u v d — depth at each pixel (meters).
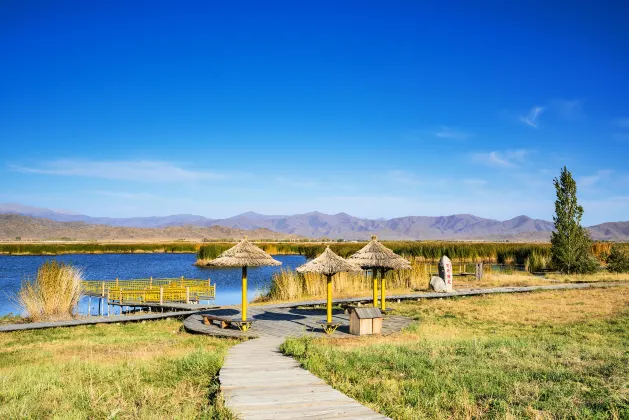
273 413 7.15
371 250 20.48
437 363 10.95
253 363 10.88
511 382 9.26
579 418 7.18
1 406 8.01
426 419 7.37
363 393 8.58
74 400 8.35
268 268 56.44
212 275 48.38
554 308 22.00
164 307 25.33
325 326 16.88
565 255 38.25
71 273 23.28
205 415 7.40
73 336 17.23
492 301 25.02
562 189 39.03
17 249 89.31
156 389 9.10
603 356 11.55
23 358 13.10
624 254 39.78
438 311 22.14
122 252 97.44
